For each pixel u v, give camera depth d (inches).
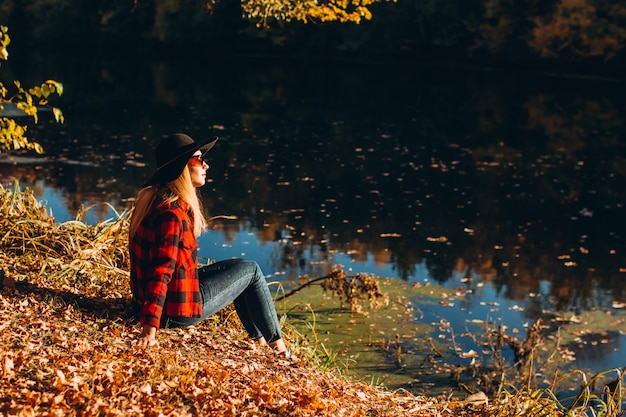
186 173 149.9
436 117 1120.2
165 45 2166.6
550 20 1617.9
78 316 163.0
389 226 559.5
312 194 653.9
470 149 890.1
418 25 1884.8
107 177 677.3
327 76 1615.4
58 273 188.4
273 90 1393.9
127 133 920.9
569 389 301.3
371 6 1835.6
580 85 1485.0
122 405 123.7
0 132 206.2
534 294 421.4
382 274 446.0
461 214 602.9
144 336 148.2
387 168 774.5
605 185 720.3
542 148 900.6
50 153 776.3
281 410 139.0
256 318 172.4
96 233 231.3
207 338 170.4
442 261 477.4
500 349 335.0
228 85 1451.8
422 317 373.1
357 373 301.4
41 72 1556.3
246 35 2096.5
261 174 727.7
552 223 584.7
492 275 454.0
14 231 211.5
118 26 2143.2
